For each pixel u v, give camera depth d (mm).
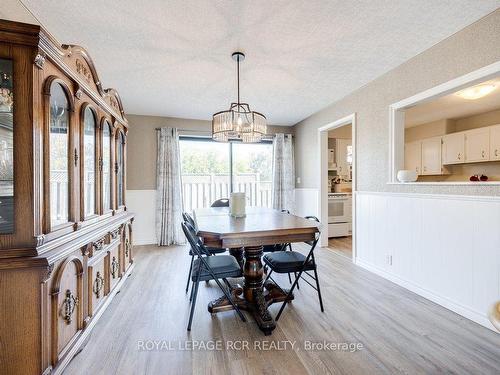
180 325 1823
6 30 1068
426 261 2244
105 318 1908
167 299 2238
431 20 1825
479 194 1844
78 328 1517
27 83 1114
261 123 2447
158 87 3053
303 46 2154
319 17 1778
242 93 3264
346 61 2430
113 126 2281
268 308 2059
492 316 720
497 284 1733
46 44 1151
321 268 3029
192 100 3537
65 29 1901
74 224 1476
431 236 2199
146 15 1752
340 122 3512
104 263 1962
